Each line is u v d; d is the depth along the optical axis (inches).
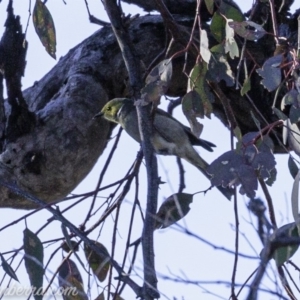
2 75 307.4
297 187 235.3
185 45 291.9
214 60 260.7
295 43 326.0
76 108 330.6
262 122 334.6
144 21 369.4
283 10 335.3
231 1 308.0
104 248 298.8
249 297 170.1
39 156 316.8
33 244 272.7
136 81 284.4
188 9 371.6
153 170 247.9
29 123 317.4
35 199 255.9
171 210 267.9
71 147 321.1
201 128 269.9
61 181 320.8
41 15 300.2
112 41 362.0
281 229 216.4
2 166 317.4
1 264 268.8
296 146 249.1
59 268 289.9
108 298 277.6
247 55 308.0
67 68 358.0
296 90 243.4
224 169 246.1
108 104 348.5
